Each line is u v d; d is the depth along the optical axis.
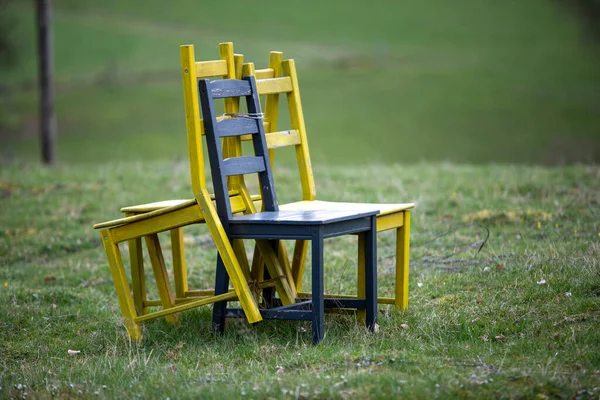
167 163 18.89
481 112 56.34
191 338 7.66
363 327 7.50
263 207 7.87
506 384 5.84
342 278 9.66
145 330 7.84
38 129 53.03
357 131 51.44
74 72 71.62
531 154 45.16
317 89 63.72
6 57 69.12
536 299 7.86
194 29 91.00
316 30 91.94
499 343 6.97
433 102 59.31
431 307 8.09
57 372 6.96
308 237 6.90
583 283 7.98
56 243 11.98
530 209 11.72
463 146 47.56
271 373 6.44
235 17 97.81
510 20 97.38
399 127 52.53
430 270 9.47
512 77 68.19
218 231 7.12
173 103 59.62
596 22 94.12
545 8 101.88
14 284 10.02
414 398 5.67
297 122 8.59
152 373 6.62
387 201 13.37
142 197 14.71
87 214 13.59
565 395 5.63
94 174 17.03
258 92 8.03
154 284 10.08
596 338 6.73
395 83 65.56
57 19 92.44
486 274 8.94
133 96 62.41
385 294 8.77
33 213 13.74
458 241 10.67
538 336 7.05
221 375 6.46
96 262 11.12
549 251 9.33
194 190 7.21
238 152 7.91
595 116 54.59
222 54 7.70
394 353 6.74
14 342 7.97
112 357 7.21
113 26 90.00
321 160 43.00
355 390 5.82
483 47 84.12
